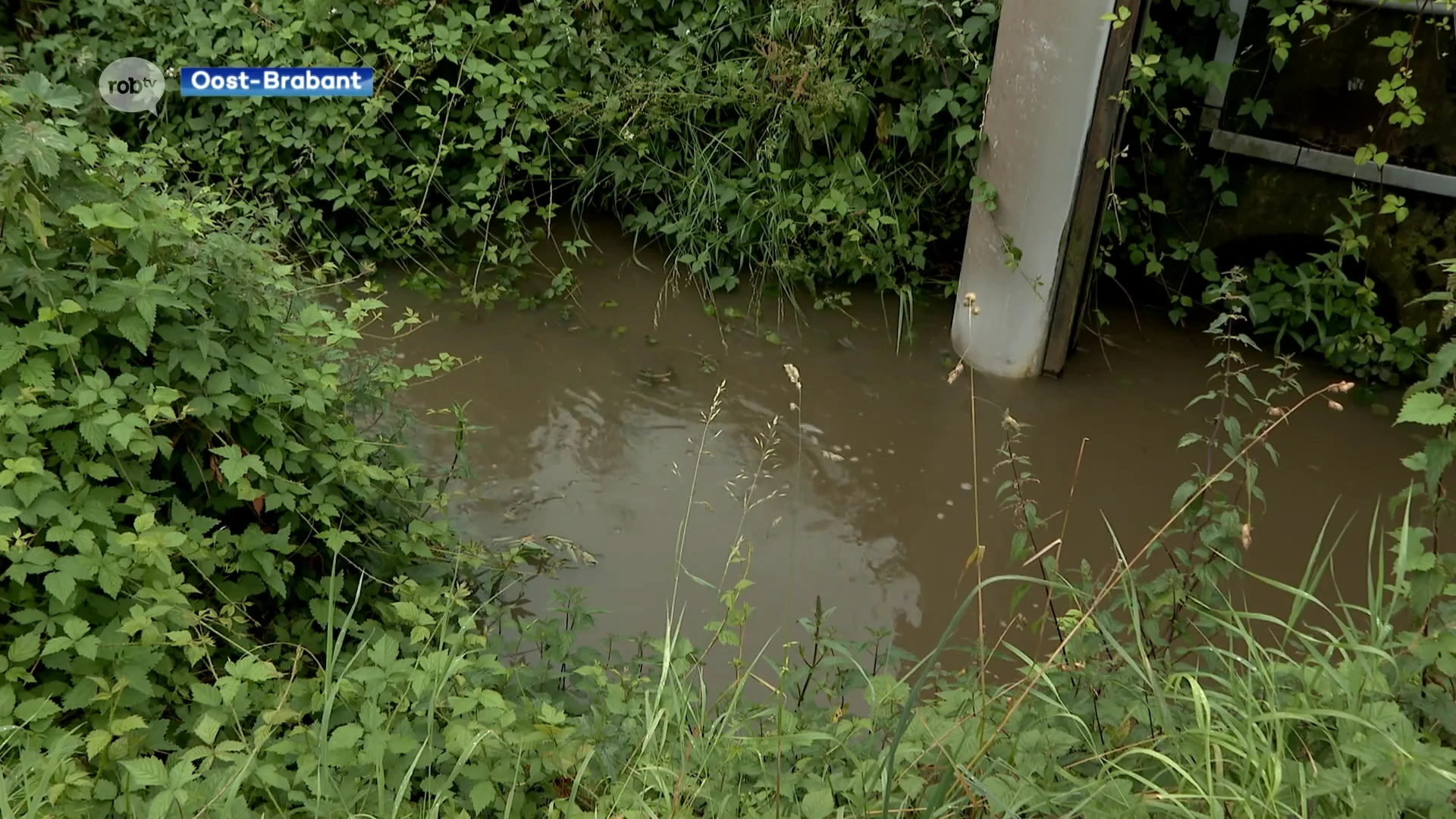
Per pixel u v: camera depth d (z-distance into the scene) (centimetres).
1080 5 451
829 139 584
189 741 273
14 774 234
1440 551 412
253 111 605
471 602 379
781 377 523
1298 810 219
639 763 257
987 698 279
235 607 304
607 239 636
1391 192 526
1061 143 475
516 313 567
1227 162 561
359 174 612
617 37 608
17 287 284
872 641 367
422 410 486
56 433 285
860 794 242
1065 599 389
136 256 301
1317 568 411
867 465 465
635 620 379
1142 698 267
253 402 322
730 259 607
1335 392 520
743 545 417
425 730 275
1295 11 500
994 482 457
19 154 272
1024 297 509
